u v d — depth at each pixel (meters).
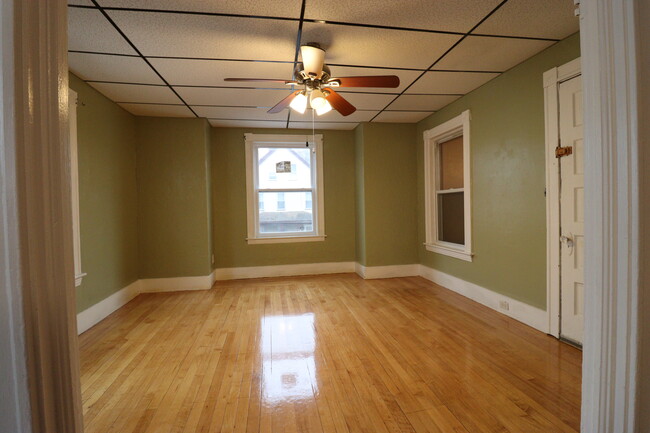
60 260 0.60
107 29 2.15
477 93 3.41
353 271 5.24
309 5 1.95
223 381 2.06
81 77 2.92
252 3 1.91
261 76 2.95
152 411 1.76
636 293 0.74
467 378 2.04
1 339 0.52
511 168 2.99
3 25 0.51
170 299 3.90
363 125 4.70
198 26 2.14
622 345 0.76
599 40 0.78
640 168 0.73
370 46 2.48
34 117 0.55
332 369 2.18
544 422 1.62
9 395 0.53
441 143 4.46
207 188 4.41
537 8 2.02
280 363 2.28
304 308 3.48
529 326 2.84
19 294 0.53
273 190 5.10
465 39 2.40
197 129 4.32
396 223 4.85
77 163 2.86
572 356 2.29
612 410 0.78
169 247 4.30
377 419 1.67
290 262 5.07
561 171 2.49
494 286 3.28
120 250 3.71
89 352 2.49
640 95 0.73
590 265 0.82
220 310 3.46
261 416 1.71
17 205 0.52
